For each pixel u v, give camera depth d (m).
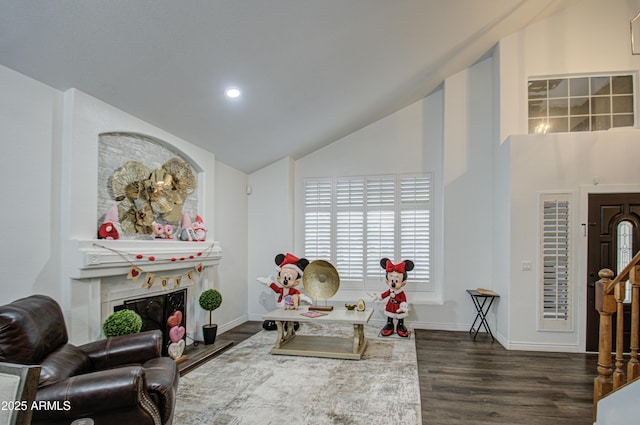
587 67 4.92
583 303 4.39
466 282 5.39
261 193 6.07
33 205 2.56
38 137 2.59
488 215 5.36
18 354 1.90
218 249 4.62
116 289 3.23
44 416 1.80
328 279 4.64
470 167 5.43
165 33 2.52
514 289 4.54
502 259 4.84
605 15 4.91
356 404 2.97
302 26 2.91
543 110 5.13
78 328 2.80
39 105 2.59
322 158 6.19
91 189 2.94
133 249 3.24
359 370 3.74
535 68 4.99
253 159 5.51
